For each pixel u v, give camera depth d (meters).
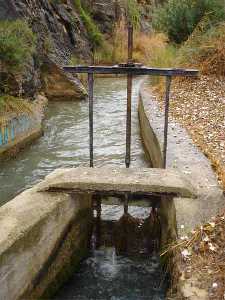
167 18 16.67
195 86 12.42
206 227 5.08
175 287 4.68
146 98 12.42
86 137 11.28
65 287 5.78
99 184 5.73
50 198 5.58
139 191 5.74
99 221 6.70
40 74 15.76
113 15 29.03
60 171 6.21
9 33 11.51
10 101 10.34
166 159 7.16
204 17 14.87
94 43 25.44
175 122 9.67
